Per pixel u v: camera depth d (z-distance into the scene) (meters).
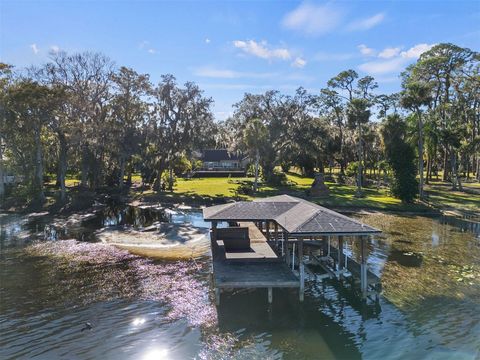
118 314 16.06
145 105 51.81
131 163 58.31
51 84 46.72
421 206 42.12
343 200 45.22
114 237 29.16
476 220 36.34
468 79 56.53
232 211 20.47
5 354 13.00
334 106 68.56
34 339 14.01
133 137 49.62
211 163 92.56
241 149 56.25
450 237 29.67
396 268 21.98
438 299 17.53
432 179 72.38
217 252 20.00
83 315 15.97
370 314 16.12
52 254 24.66
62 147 43.69
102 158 53.22
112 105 50.31
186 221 35.50
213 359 12.79
